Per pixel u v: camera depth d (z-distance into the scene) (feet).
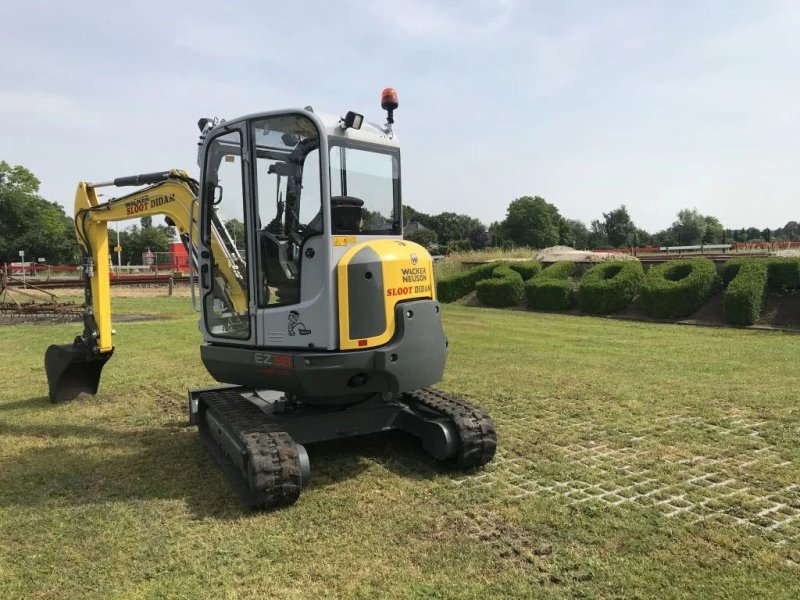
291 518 12.59
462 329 42.04
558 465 15.58
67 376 23.03
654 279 47.34
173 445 17.70
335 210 13.82
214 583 10.15
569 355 31.27
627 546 11.28
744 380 24.63
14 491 14.23
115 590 9.96
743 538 11.52
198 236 16.93
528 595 9.70
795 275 41.32
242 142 14.74
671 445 17.13
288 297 14.40
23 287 59.00
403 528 12.13
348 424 15.72
